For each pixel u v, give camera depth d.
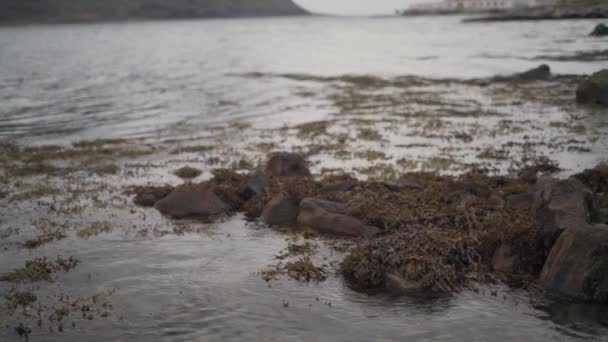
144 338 8.83
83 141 26.58
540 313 9.25
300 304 9.81
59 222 14.80
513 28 140.12
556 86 41.44
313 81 52.47
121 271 11.48
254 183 16.20
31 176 20.06
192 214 15.09
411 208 14.10
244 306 9.78
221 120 32.22
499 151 21.38
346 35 163.38
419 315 9.31
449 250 11.24
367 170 19.02
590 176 15.43
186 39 164.00
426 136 25.12
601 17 151.00
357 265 10.91
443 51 85.06
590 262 9.70
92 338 8.85
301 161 18.53
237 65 74.06
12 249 12.97
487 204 14.02
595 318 9.02
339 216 13.45
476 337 8.57
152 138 27.19
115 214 15.37
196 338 8.79
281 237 13.23
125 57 95.81
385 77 53.59
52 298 10.32
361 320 9.20
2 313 9.72
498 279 10.55
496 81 46.62
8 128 31.05
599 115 28.70
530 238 11.03
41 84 54.59
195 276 11.12
